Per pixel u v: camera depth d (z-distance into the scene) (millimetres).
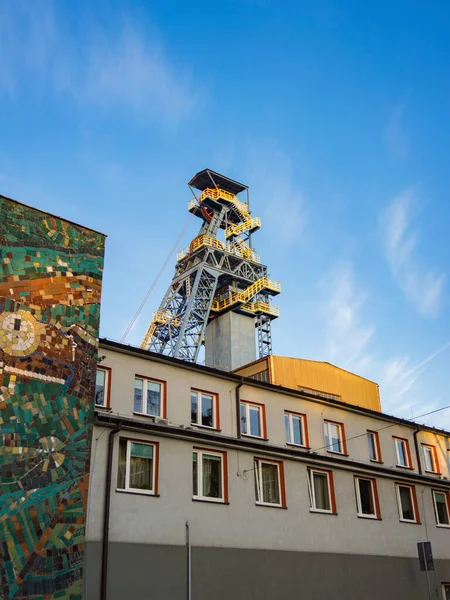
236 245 76062
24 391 15891
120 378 20969
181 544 19016
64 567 15008
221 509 20609
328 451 26266
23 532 14609
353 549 23891
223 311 68562
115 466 18672
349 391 31656
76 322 17750
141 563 17844
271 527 21703
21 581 14180
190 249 74250
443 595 26484
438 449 31312
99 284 18781
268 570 20781
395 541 25688
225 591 19344
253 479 22109
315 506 23922
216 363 66375
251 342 68125
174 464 20094
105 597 16641
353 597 22844
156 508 18969
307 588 21594
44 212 18188
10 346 16047
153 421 21047
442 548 27578
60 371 16844
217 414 23234
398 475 27078
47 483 15461
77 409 16844
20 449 15281
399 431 29906
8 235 17062
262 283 69438
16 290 16703
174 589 18234
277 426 24938
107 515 17641
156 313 70312
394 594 24391
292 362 30219
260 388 25188
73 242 18609
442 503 29172
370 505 25922
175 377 22594
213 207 78688
